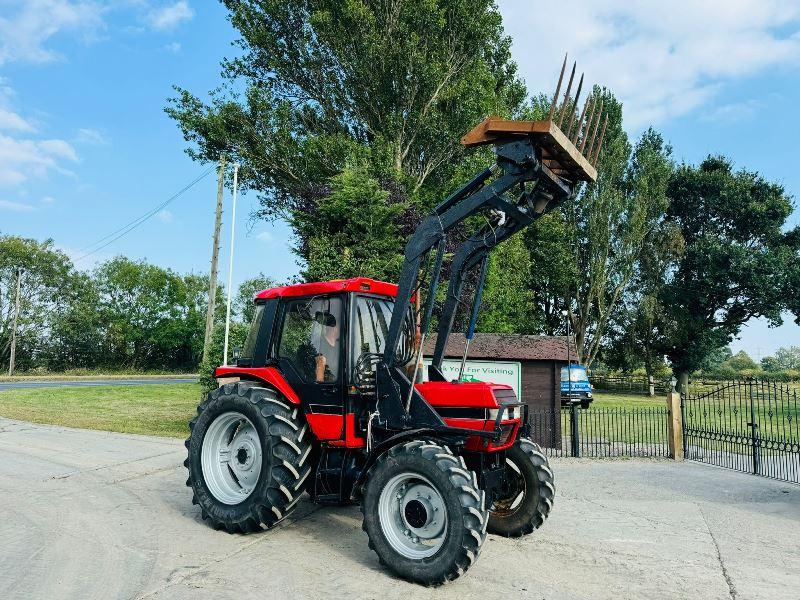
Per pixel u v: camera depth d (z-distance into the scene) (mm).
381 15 21453
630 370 39562
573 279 34875
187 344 55656
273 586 4605
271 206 23719
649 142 35938
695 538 6180
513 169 5184
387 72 21234
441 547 4637
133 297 53875
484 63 23391
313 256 15023
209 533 6012
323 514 6887
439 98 22141
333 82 22562
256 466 6215
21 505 6867
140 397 23734
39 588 4414
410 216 17609
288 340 6309
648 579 4969
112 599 4250
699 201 38375
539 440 12219
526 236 34469
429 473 4766
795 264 33906
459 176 20906
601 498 8000
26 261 47906
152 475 8828
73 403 20703
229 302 17281
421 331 5926
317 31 21312
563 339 12883
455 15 21609
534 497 5992
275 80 23453
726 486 8789
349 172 15969
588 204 33250
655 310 35812
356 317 5930
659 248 35781
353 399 5766
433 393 5508
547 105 32125
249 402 6031
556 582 4855
